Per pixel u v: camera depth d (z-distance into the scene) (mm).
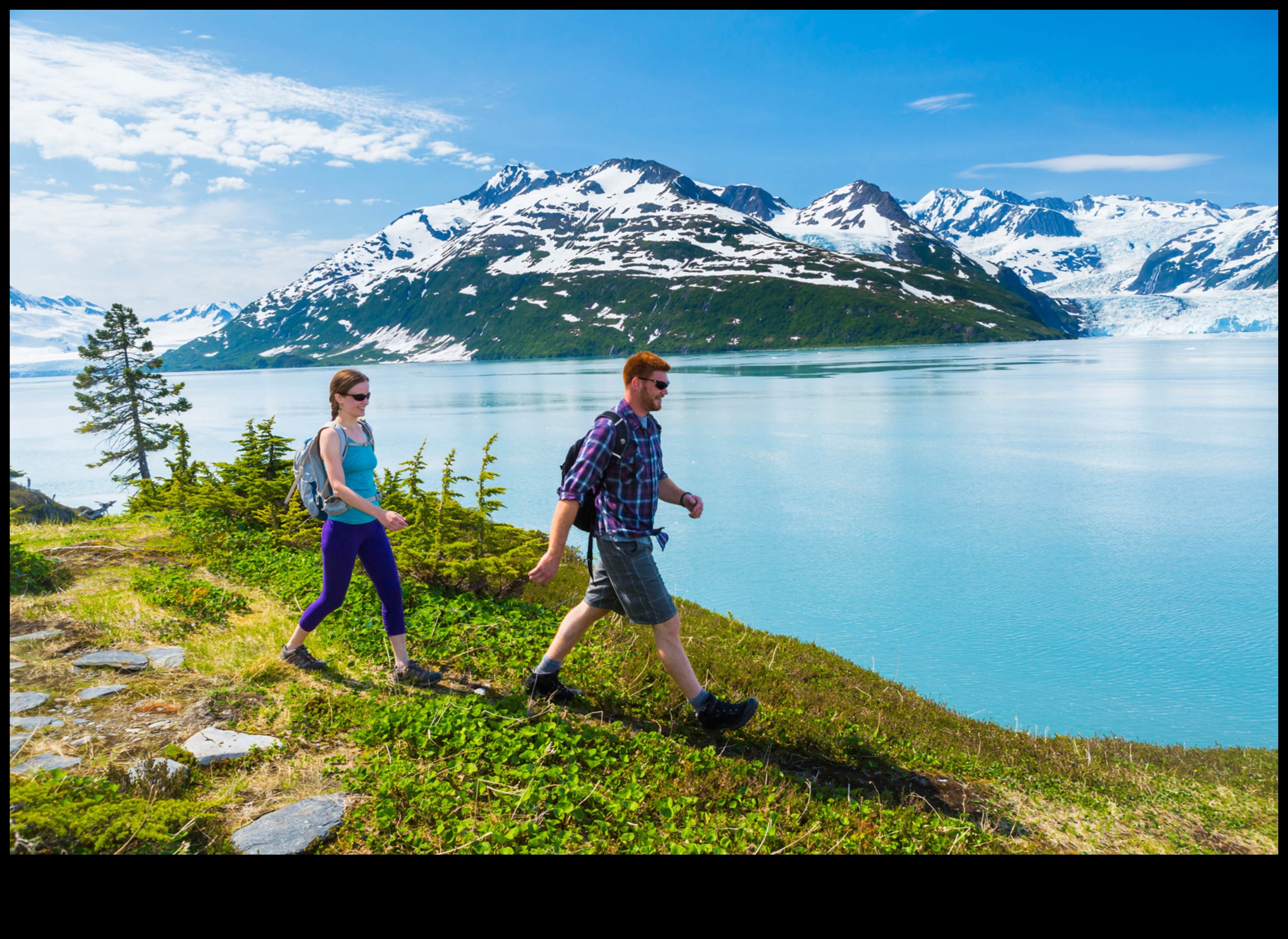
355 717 5230
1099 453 56656
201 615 7371
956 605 26609
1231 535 34469
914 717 8461
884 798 5453
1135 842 5301
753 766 5434
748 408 94938
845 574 30531
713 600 27656
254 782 4316
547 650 6855
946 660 21734
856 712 7500
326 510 5977
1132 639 23047
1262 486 43938
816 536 36656
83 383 57344
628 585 5445
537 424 86875
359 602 8000
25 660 5754
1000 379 129625
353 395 5895
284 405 142250
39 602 7207
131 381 58312
